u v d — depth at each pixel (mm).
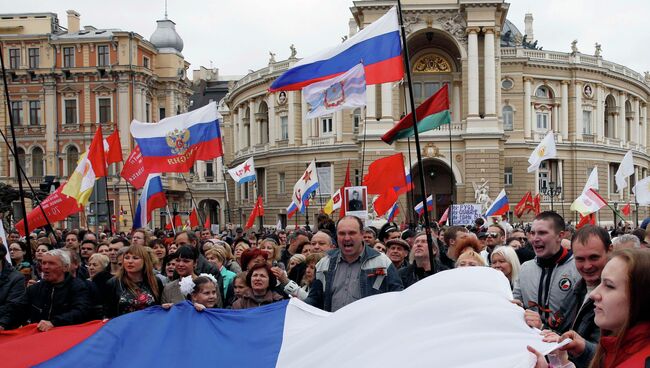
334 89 12031
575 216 71625
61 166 69562
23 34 69938
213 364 7242
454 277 5852
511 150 70188
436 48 62469
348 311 6582
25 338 8125
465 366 4949
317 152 69688
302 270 12273
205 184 86750
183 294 9289
